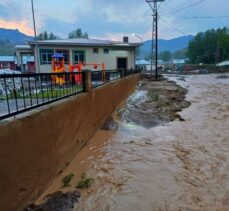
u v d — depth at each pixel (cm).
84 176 509
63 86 664
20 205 355
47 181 446
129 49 2306
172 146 696
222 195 441
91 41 2327
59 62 1661
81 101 649
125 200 427
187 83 2781
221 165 566
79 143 637
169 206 410
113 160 597
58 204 401
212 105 1326
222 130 847
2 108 551
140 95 1595
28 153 379
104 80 1032
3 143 317
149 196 439
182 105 1285
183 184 481
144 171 539
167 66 7200
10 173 332
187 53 9456
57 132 494
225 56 7762
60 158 511
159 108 1165
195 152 647
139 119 972
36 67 2034
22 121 364
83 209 401
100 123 852
